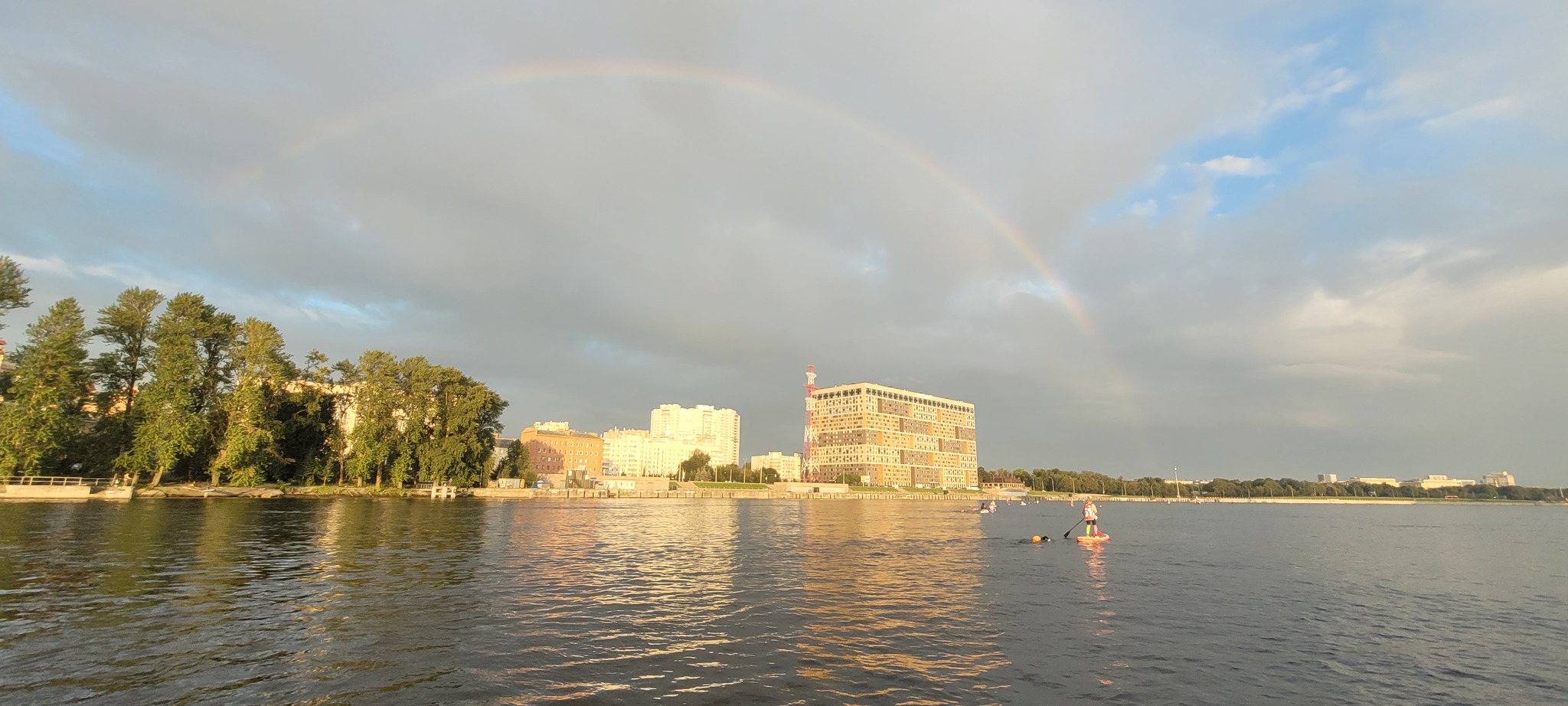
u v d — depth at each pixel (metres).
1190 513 169.62
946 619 25.88
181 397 84.88
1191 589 35.03
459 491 130.38
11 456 73.88
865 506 166.75
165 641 19.05
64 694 14.70
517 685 16.44
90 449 84.62
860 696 16.47
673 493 190.38
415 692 15.59
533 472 166.88
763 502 180.88
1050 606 29.23
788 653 20.22
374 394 115.50
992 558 47.66
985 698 16.66
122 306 87.25
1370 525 109.12
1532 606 32.25
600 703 15.39
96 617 21.47
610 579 33.72
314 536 48.91
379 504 95.88
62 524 50.03
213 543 41.88
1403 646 23.69
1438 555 56.53
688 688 16.66
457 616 23.70
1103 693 17.41
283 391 106.62
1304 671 20.34
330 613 23.31
